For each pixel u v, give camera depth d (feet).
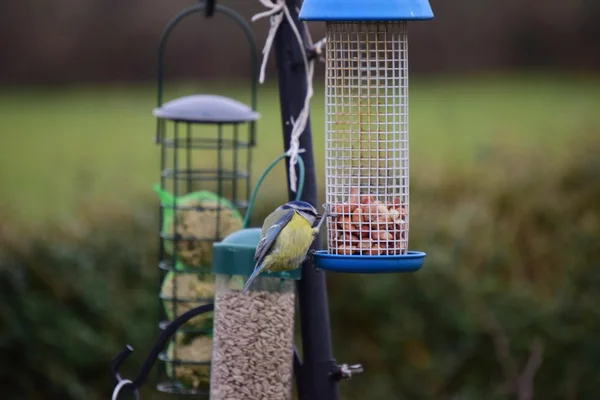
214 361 23.70
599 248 44.27
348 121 23.30
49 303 42.47
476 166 48.55
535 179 46.93
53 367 41.96
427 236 44.91
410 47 84.17
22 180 51.19
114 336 43.01
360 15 20.57
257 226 44.14
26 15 79.36
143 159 54.44
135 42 79.82
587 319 42.65
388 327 44.45
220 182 32.45
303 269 23.03
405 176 23.41
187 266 30.45
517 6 84.02
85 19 79.66
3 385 41.81
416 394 43.50
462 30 84.33
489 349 43.42
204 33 79.51
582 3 83.61
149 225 44.60
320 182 48.47
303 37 22.93
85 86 79.41
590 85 77.15
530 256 45.11
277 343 23.41
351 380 44.19
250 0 76.95
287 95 22.99
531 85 78.18
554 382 42.65
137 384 23.66
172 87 77.30
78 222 44.57
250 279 21.71
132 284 43.88
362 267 21.08
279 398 23.35
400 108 23.38
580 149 47.70
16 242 42.78
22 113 69.62
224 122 29.86
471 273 44.37
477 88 77.30
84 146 57.62
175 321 23.81
